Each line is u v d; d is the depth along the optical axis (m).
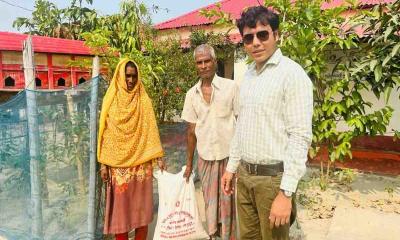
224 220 3.32
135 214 3.21
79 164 3.29
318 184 5.44
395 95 6.41
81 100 3.25
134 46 5.86
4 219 3.53
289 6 4.80
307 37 4.59
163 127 4.86
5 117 3.36
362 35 5.36
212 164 3.31
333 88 4.77
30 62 3.16
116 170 3.11
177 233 3.32
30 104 3.08
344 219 4.16
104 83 3.41
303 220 4.20
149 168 3.29
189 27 8.34
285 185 1.98
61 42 6.74
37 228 3.22
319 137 4.90
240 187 2.49
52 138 3.23
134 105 3.06
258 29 2.07
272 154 2.16
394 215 4.27
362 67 4.57
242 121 2.31
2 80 5.75
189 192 3.41
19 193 3.40
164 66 6.11
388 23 4.64
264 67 2.17
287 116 2.04
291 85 2.01
